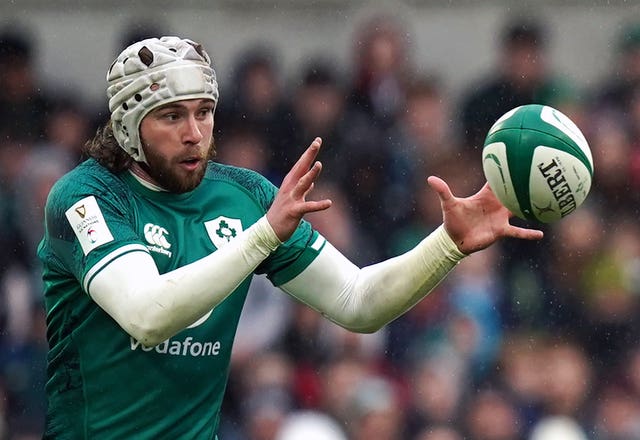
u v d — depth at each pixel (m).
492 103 38.06
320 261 16.53
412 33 40.31
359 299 16.45
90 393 15.83
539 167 15.46
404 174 36.88
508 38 38.50
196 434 16.11
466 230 15.77
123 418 15.80
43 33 39.62
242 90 37.84
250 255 14.56
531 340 34.62
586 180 15.70
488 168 15.80
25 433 32.91
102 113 39.03
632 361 34.84
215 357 16.05
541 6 40.59
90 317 15.59
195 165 15.56
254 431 31.67
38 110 38.12
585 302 35.59
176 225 15.80
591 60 40.34
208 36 39.88
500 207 15.87
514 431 32.59
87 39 39.72
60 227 15.45
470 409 32.50
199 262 14.64
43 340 33.81
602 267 36.09
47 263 15.80
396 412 31.33
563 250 36.12
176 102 15.30
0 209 35.69
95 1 39.69
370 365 32.69
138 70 15.29
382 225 36.22
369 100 37.88
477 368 33.50
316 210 14.56
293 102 37.88
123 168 15.77
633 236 36.88
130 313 14.60
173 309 14.44
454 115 38.38
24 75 38.28
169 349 15.66
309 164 14.64
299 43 40.06
